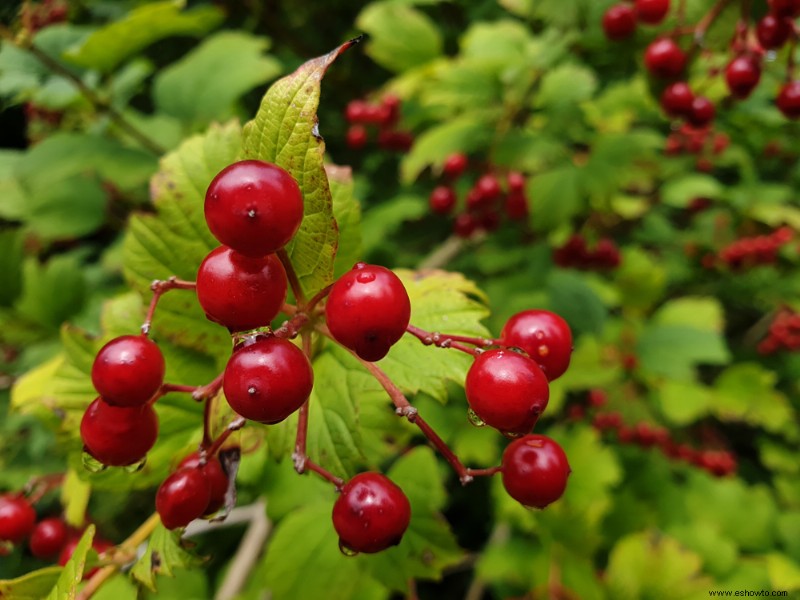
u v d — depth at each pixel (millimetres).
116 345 87
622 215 268
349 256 102
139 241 105
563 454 93
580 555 191
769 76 209
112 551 104
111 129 222
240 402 79
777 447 279
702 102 171
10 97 195
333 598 121
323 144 82
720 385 269
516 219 231
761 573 194
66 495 125
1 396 226
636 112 250
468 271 269
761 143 271
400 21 241
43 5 213
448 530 123
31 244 261
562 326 94
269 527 166
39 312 209
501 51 217
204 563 97
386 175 287
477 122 218
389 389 88
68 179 227
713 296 345
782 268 321
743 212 293
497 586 220
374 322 79
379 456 117
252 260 81
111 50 172
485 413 85
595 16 192
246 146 85
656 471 246
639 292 264
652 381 251
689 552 186
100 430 90
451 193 232
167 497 91
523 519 195
